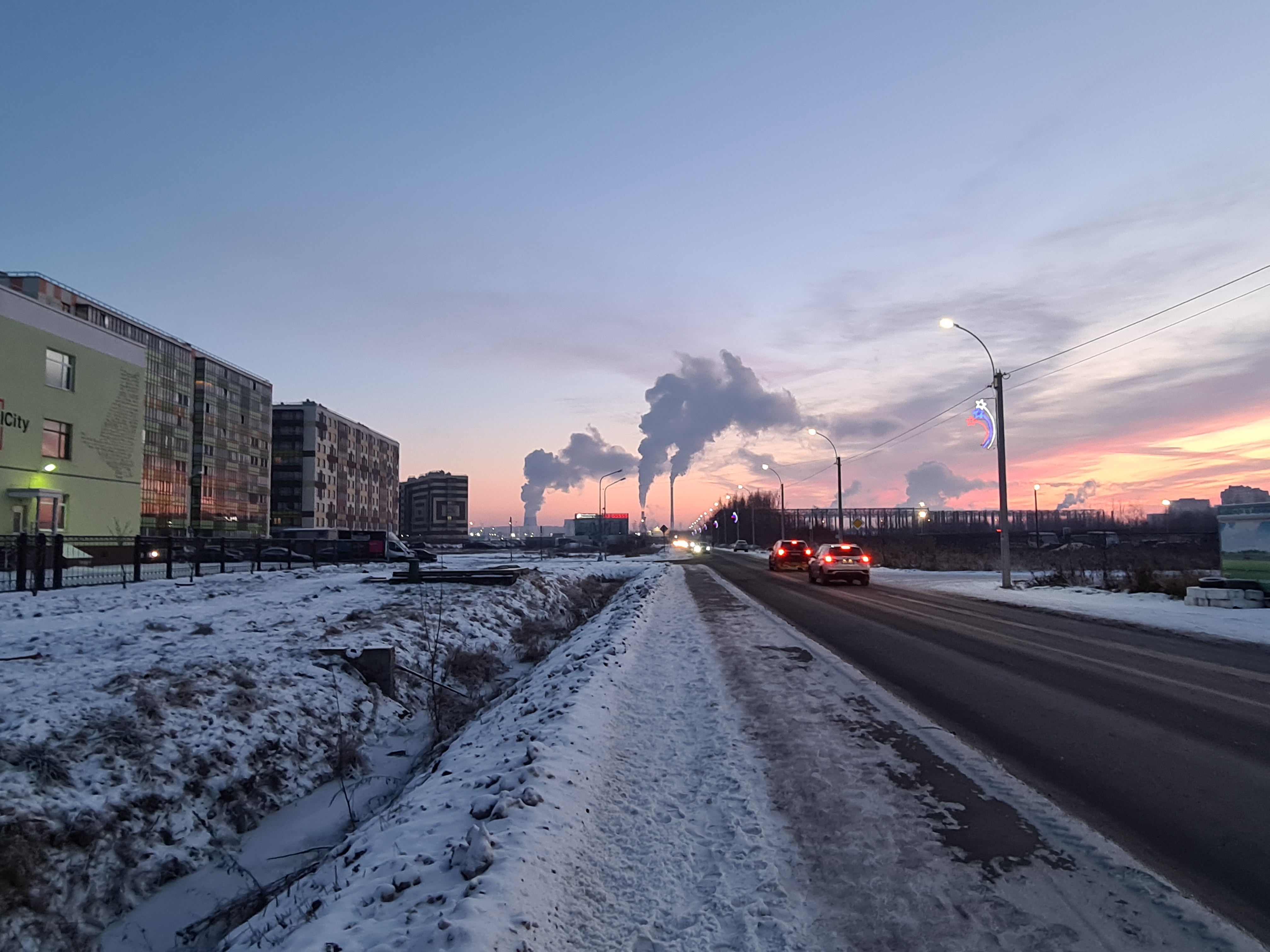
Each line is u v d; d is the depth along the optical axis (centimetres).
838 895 388
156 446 6969
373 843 484
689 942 345
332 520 10456
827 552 2989
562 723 684
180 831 677
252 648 1216
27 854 548
